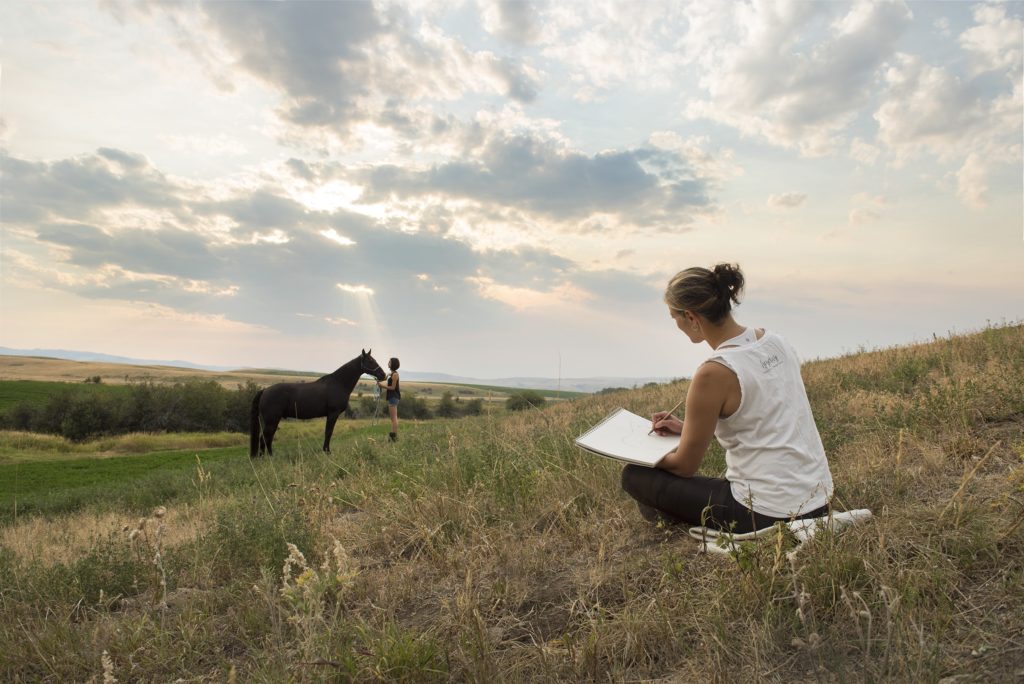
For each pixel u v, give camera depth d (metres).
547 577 3.43
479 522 4.41
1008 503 2.98
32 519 10.27
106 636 3.39
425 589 3.55
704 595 2.71
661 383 17.98
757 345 2.92
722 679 2.13
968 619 2.25
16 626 3.62
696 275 2.97
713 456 4.92
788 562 2.56
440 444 8.91
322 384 14.30
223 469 13.12
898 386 7.13
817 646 2.14
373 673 2.54
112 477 19.67
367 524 4.98
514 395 12.79
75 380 108.25
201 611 3.55
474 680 2.43
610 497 4.48
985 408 4.87
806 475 2.86
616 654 2.48
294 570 4.06
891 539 2.80
